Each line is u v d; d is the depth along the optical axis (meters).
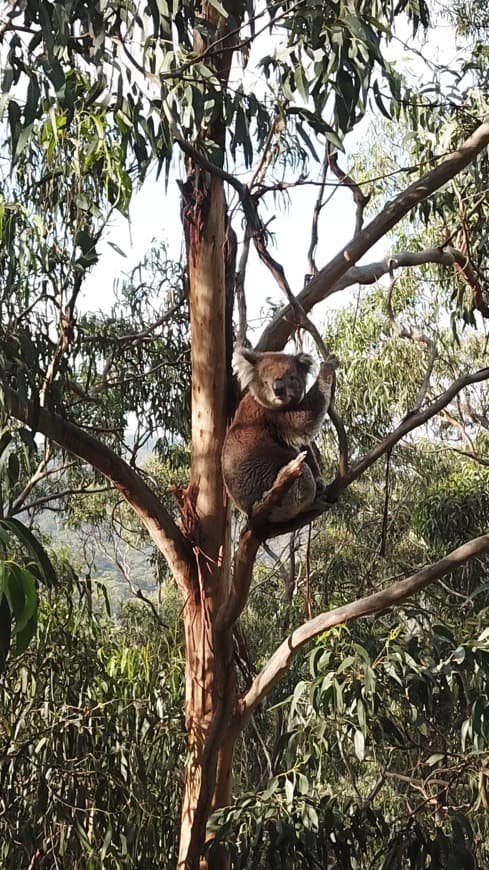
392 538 12.47
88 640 6.19
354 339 11.00
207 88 4.21
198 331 5.39
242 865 4.80
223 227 5.31
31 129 3.69
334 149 4.93
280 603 12.27
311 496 4.18
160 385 7.95
